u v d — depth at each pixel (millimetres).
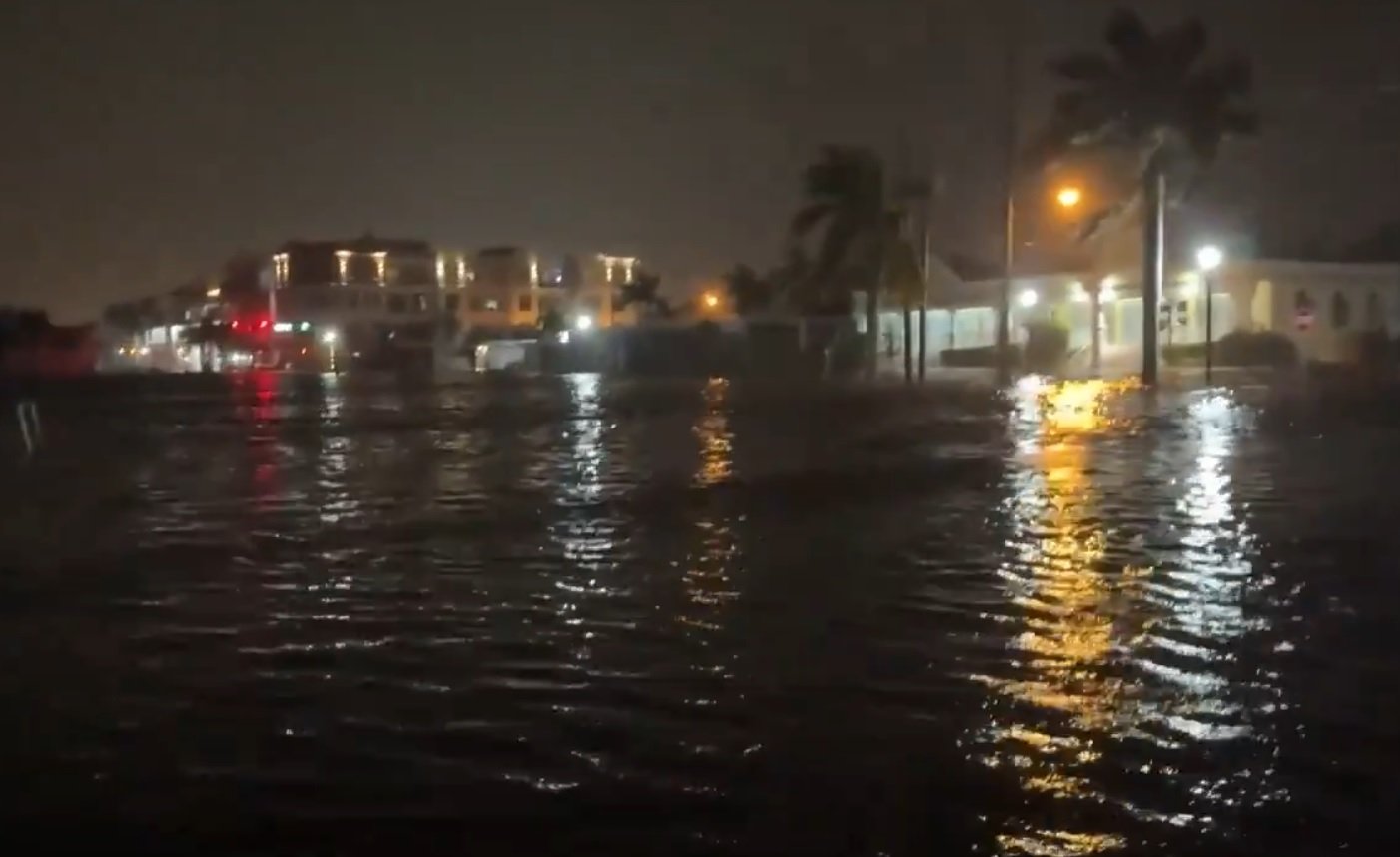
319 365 102125
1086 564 12953
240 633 10711
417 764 7430
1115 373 52031
